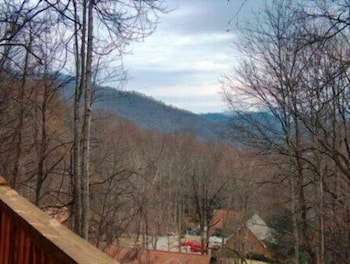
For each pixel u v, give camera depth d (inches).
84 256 50.7
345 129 395.5
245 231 896.9
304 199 522.9
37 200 390.6
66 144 432.1
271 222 683.4
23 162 438.6
